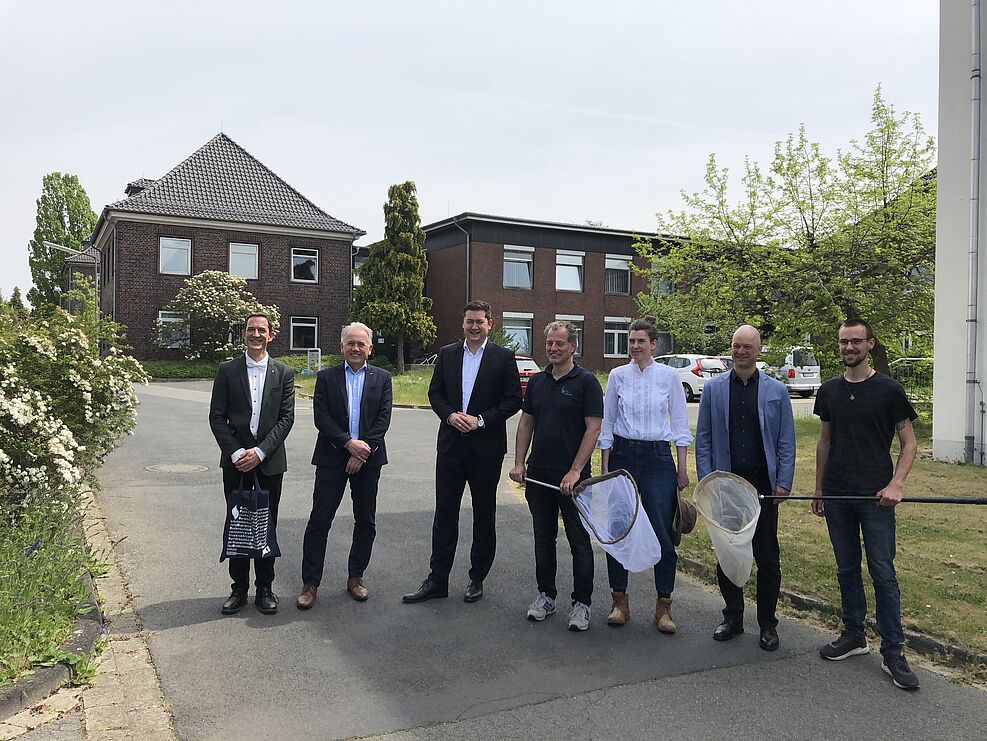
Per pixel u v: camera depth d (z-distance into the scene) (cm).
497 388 555
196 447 1288
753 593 569
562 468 520
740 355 482
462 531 770
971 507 794
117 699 393
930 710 391
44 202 5488
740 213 1504
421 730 364
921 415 1487
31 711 378
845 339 450
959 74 1055
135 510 821
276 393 538
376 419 562
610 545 477
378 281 3419
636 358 517
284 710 382
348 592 572
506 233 3466
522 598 568
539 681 421
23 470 576
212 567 625
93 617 481
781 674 434
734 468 490
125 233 3128
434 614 529
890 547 439
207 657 446
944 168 1072
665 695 405
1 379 633
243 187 3516
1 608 424
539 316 3522
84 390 682
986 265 1023
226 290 3114
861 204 1424
